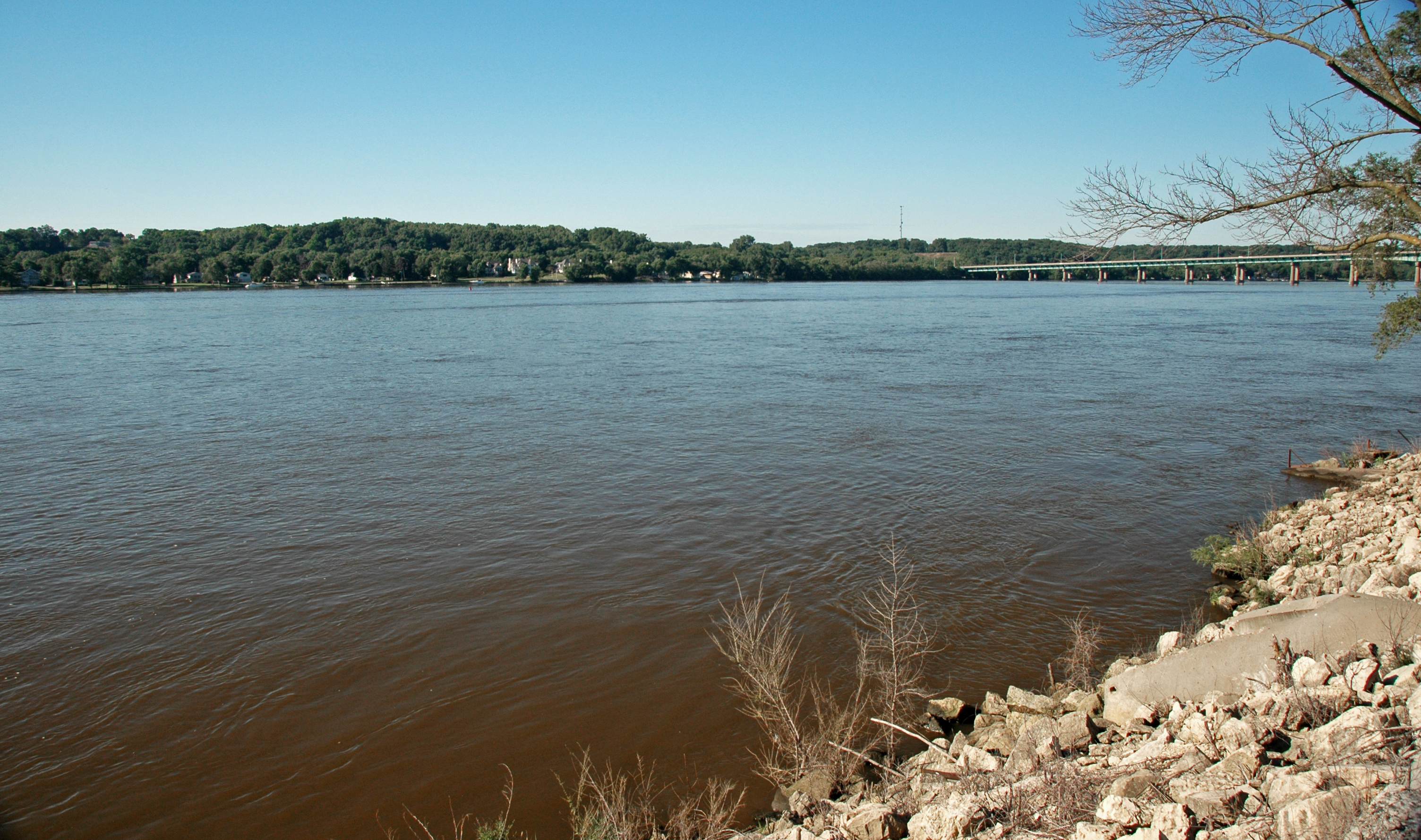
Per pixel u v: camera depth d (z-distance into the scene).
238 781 9.61
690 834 8.22
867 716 10.20
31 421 28.59
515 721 10.60
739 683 11.22
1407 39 14.75
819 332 63.78
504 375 39.59
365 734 10.41
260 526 17.67
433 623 13.24
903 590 13.98
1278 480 20.31
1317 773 5.52
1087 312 87.75
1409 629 7.88
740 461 22.62
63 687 11.62
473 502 19.17
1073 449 23.72
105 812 9.15
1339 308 90.50
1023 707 9.69
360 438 25.67
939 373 39.56
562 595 14.20
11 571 15.45
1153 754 7.07
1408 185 14.19
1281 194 14.74
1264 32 13.77
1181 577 14.45
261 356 48.56
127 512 18.64
